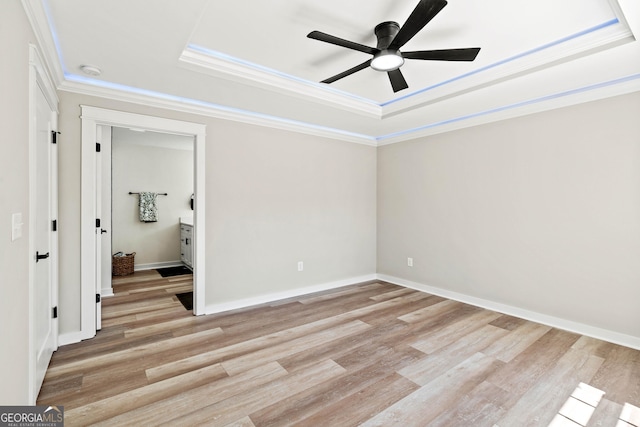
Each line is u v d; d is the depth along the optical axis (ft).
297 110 11.11
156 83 8.75
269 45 7.57
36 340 5.82
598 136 8.93
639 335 8.32
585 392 6.40
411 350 8.23
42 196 6.57
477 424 5.49
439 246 13.20
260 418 5.61
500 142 11.12
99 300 9.46
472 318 10.55
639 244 8.31
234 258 11.46
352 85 9.95
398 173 14.90
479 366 7.43
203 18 6.47
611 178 8.74
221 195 11.11
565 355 7.97
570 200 9.51
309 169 13.44
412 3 6.07
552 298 9.93
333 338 8.96
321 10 6.27
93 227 8.88
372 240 15.96
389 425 5.47
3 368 3.89
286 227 12.81
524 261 10.57
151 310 11.23
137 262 18.51
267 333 9.29
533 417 5.67
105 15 5.70
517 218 10.73
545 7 6.07
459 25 6.69
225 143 11.14
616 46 6.61
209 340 8.79
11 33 4.12
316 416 5.68
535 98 9.88
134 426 5.38
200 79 8.47
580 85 8.81
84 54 7.13
